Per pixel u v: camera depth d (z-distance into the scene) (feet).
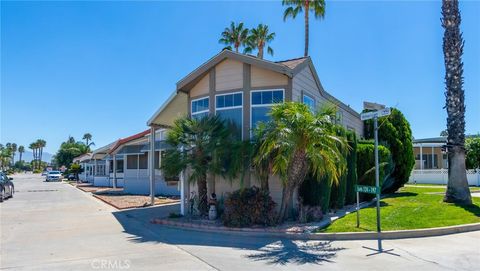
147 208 53.36
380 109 32.53
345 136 39.70
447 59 49.42
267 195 35.45
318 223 34.71
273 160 35.22
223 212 38.63
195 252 25.90
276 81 40.22
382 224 33.83
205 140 38.58
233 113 42.16
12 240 30.60
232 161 37.40
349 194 46.80
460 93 48.42
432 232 31.58
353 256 24.63
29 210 52.65
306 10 107.45
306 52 107.14
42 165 484.74
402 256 24.59
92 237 31.73
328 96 50.83
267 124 35.63
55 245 28.45
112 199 68.59
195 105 46.21
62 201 67.56
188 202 43.91
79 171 189.88
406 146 63.05
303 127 32.60
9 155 399.44
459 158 47.62
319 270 21.40
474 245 27.84
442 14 50.24
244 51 128.67
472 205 44.80
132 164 95.86
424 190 70.54
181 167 38.78
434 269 21.58
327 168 33.45
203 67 43.75
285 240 30.07
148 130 87.97
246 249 26.84
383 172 51.80
